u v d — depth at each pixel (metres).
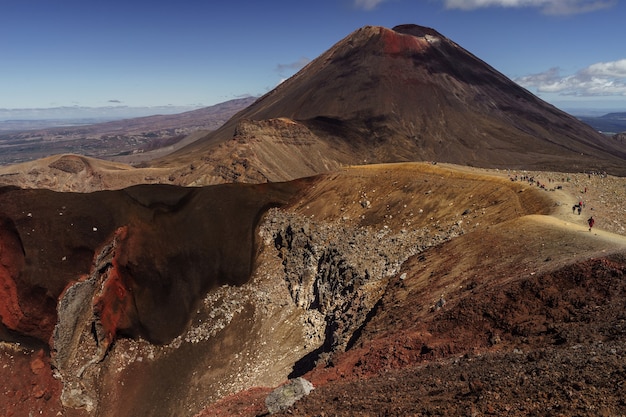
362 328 40.94
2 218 62.28
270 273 68.75
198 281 68.69
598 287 26.58
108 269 64.75
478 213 54.31
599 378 15.52
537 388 16.14
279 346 57.34
